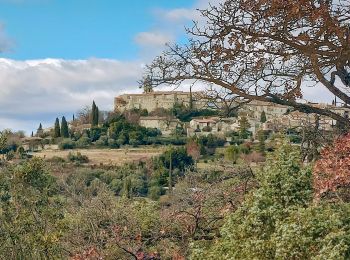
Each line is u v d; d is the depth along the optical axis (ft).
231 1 34.30
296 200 27.07
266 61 35.45
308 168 27.76
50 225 51.03
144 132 355.36
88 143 361.30
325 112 35.17
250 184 36.55
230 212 31.27
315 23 33.19
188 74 35.88
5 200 52.29
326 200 26.73
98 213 45.39
